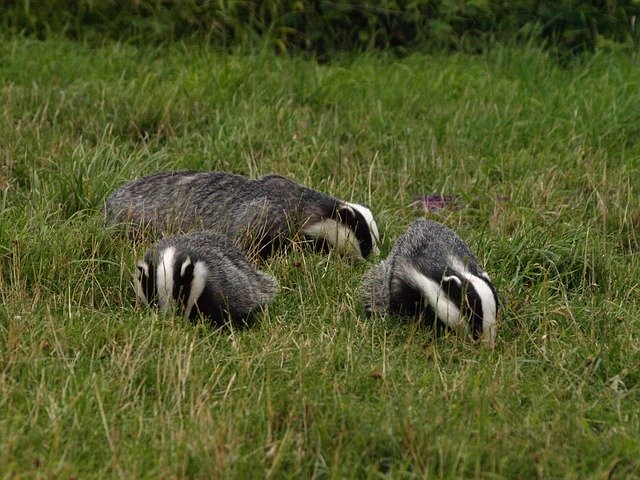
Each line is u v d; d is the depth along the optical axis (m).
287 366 13.02
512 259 16.81
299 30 27.59
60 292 14.95
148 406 12.00
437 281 14.60
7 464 10.15
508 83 25.16
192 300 14.48
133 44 27.03
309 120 23.11
